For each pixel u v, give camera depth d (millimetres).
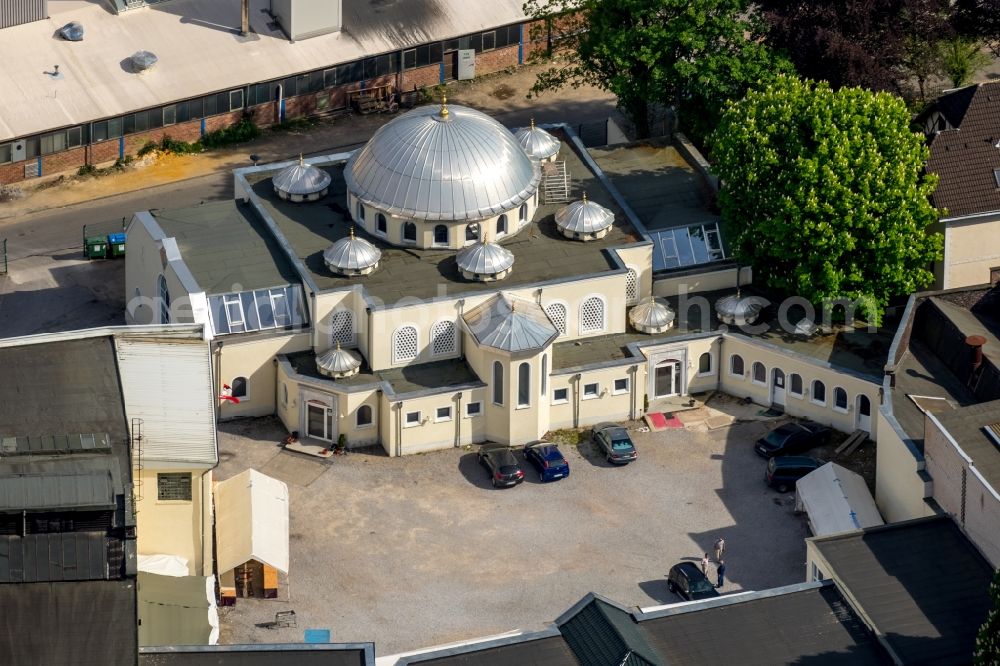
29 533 116000
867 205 148750
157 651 116375
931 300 151875
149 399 132375
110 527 116812
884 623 122312
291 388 152000
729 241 157750
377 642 131625
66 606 113625
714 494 147500
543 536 142750
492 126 160125
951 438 131875
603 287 156750
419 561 139750
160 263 157125
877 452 143875
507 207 157125
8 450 123938
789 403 156625
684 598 134875
